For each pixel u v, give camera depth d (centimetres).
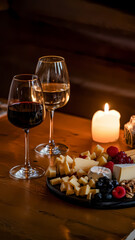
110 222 83
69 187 91
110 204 88
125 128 124
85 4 297
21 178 101
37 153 117
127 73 289
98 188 91
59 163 102
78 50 311
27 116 99
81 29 305
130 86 287
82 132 134
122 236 79
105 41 296
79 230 81
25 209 88
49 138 128
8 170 106
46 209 88
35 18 323
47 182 97
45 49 325
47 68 115
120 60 293
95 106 295
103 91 296
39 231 80
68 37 312
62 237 78
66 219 84
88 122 142
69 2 304
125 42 288
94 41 301
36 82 99
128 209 88
